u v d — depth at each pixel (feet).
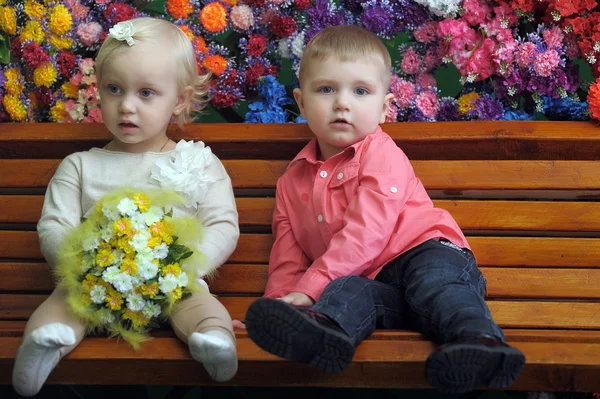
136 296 5.40
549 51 7.51
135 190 5.77
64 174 6.41
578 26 7.56
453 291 5.20
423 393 8.39
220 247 6.18
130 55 6.08
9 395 7.67
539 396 7.15
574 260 6.80
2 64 8.16
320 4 7.90
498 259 6.82
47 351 4.86
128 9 8.03
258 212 6.98
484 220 6.89
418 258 5.68
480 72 7.66
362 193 5.86
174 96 6.37
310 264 6.35
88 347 5.24
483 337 4.60
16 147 7.18
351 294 5.19
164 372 5.16
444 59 7.75
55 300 5.54
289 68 9.05
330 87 6.21
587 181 6.89
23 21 8.14
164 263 5.54
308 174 6.54
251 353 5.13
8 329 5.58
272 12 8.04
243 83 8.04
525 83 7.72
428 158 7.07
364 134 6.24
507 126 7.09
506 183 6.91
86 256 5.50
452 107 7.80
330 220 6.07
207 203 6.40
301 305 5.34
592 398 6.98
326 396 8.32
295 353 4.72
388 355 5.01
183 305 5.51
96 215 5.64
